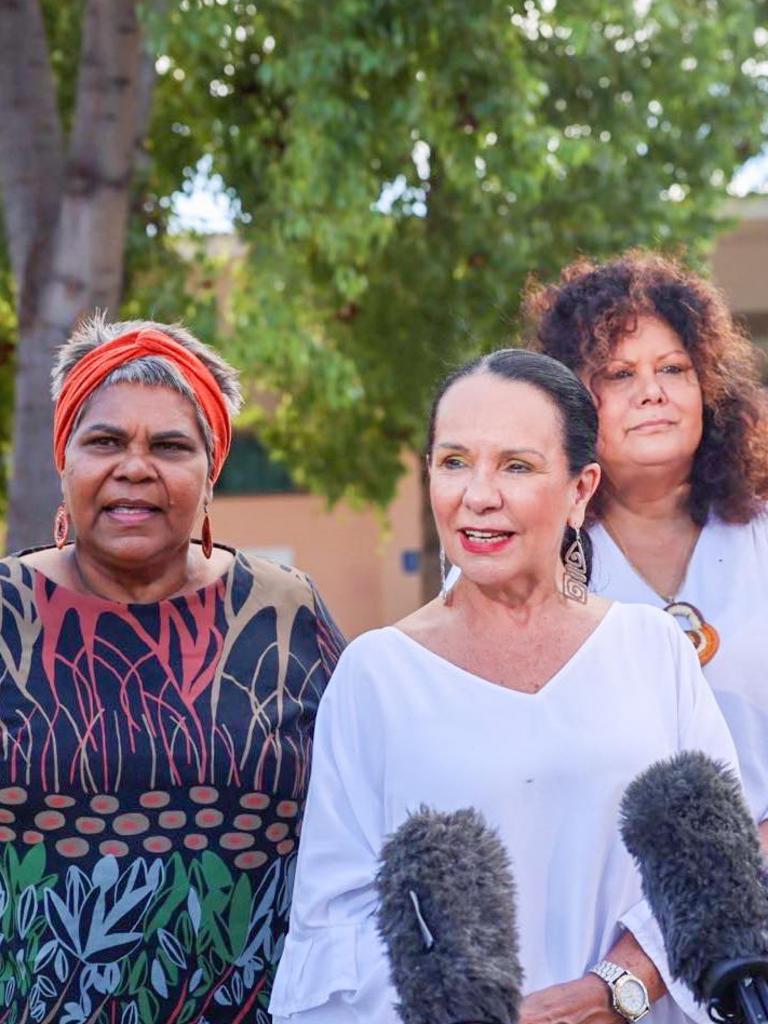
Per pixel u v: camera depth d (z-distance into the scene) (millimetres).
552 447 2490
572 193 8898
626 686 2531
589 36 8508
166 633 2900
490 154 8008
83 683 2828
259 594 3000
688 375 3078
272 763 2855
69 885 2771
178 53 8547
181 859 2807
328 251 8312
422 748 2463
